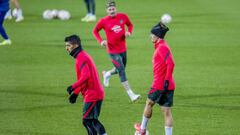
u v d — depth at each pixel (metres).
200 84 56.25
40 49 74.50
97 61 67.69
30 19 101.38
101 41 49.94
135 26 93.56
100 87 36.28
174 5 120.06
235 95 52.03
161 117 45.44
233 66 64.50
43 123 43.72
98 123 36.59
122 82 50.03
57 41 80.31
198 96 51.78
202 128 42.41
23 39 81.88
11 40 81.00
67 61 67.38
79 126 43.00
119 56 50.00
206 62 66.75
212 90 53.94
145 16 104.50
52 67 64.19
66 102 49.84
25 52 72.56
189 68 63.62
